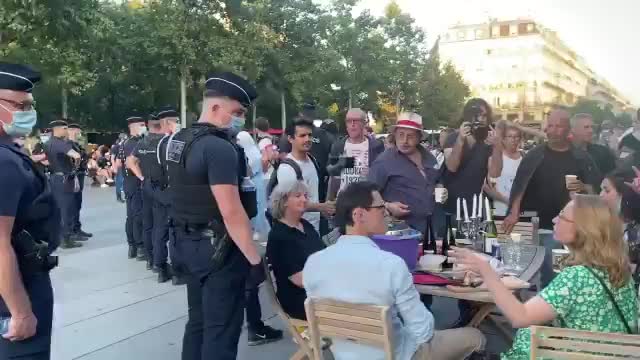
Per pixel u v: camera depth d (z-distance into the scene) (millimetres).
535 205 4887
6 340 2293
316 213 5125
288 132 5000
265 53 23562
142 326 4730
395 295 2580
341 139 6242
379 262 2572
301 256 3412
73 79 14742
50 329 2449
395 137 4613
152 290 5785
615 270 2363
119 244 8219
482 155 4922
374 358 2631
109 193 15750
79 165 8109
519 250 3637
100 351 4188
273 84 26469
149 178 6055
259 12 22969
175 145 2961
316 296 2697
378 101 37875
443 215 4516
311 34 27000
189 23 20312
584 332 2141
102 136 25109
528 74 41469
